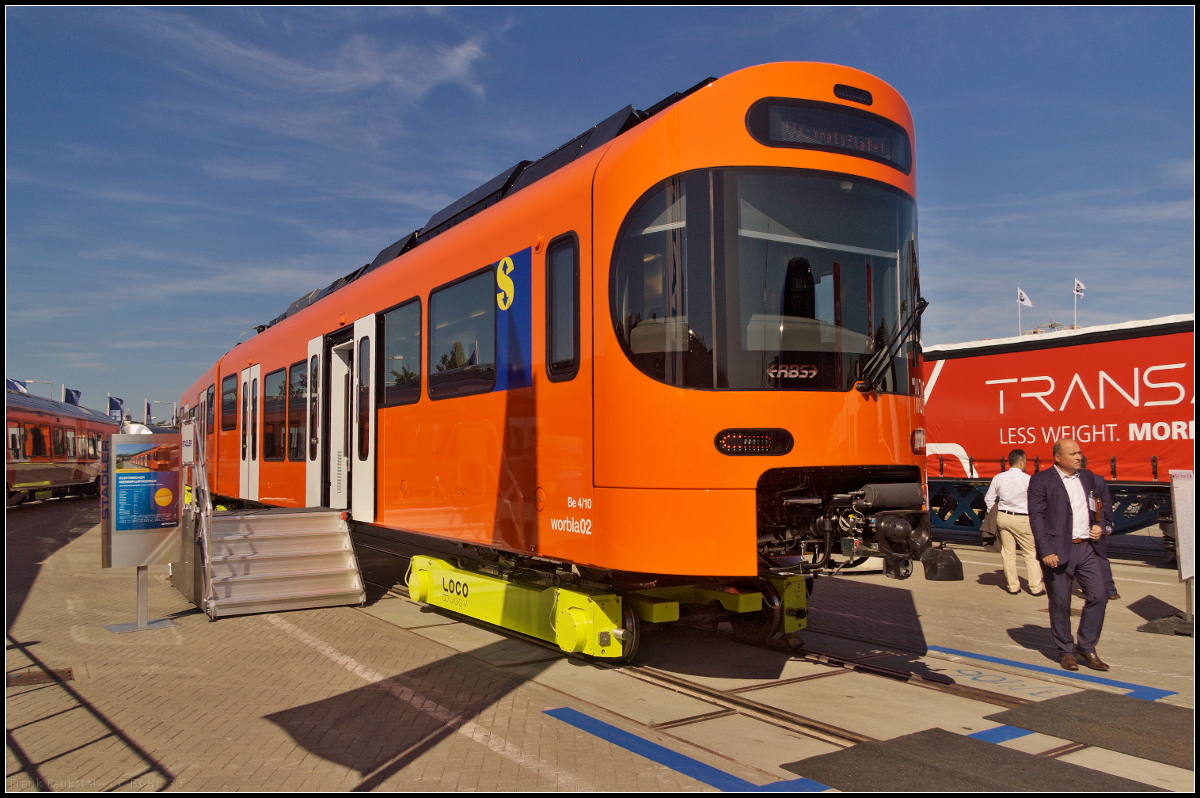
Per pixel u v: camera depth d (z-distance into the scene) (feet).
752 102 17.12
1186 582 23.84
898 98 18.90
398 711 16.10
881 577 34.45
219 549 27.12
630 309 16.96
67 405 102.68
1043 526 19.79
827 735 14.82
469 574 24.29
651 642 22.43
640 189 17.12
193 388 59.31
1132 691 17.75
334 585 28.12
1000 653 21.38
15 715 15.89
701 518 15.88
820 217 17.31
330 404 32.78
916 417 18.22
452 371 23.54
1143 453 38.04
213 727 15.12
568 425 18.35
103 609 27.53
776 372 16.40
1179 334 37.04
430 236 29.40
